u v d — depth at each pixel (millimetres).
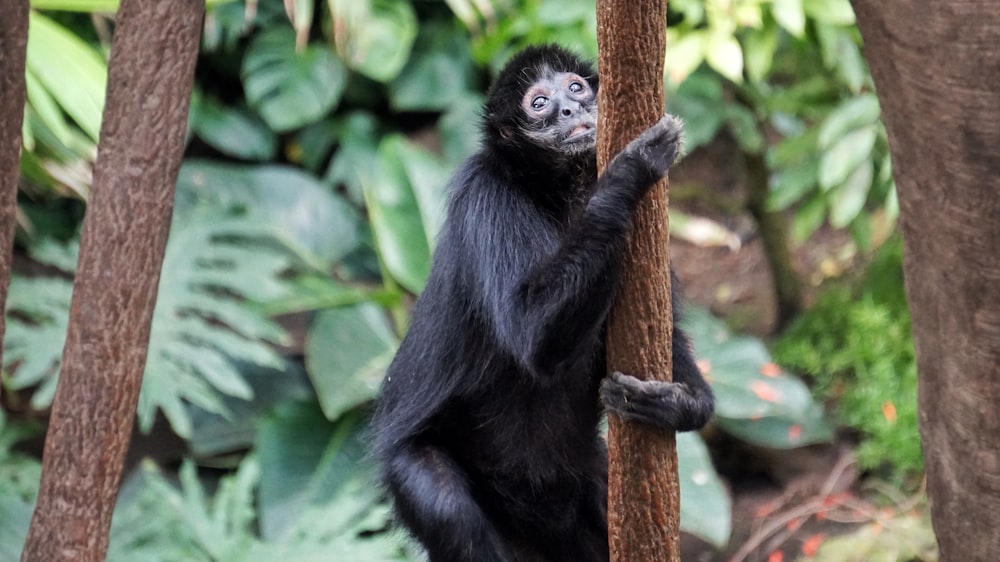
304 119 11469
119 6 4539
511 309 4777
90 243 4551
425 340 5668
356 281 10625
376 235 9164
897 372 9234
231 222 9242
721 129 11984
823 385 9453
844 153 8508
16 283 8555
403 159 9352
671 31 8492
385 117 12391
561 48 6109
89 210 4582
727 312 10602
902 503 8648
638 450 4059
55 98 7766
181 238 9000
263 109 11500
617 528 4113
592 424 5531
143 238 4566
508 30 9820
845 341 9695
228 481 7754
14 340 8281
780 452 9281
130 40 4480
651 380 4066
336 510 7500
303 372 9812
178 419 7953
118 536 7289
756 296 10797
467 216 5496
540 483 5551
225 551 7207
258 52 11641
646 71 3930
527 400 5453
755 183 10180
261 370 9695
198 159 12070
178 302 8586
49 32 7078
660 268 4098
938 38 3451
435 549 5191
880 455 8867
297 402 9188
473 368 5500
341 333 8875
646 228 4098
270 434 8945
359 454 8805
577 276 4262
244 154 11695
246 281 8859
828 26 8453
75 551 4590
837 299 9953
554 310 4410
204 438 9336
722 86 10523
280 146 12141
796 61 10516
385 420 5820
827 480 9078
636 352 4082
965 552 4059
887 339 9336
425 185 9266
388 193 9242
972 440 3879
